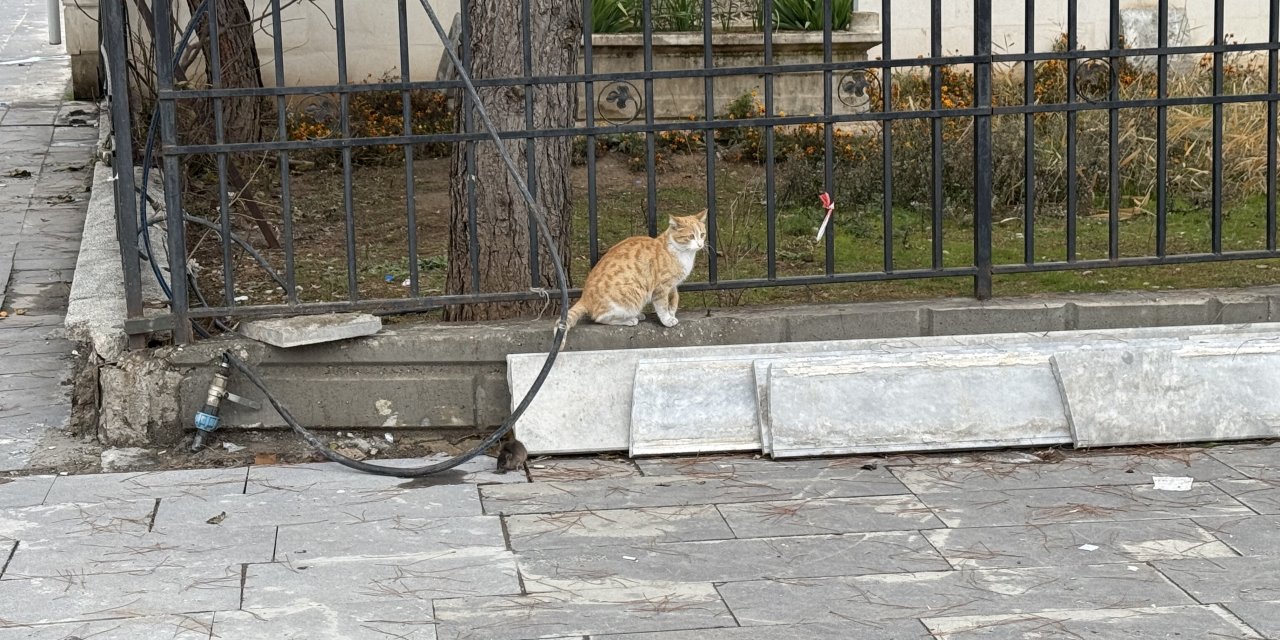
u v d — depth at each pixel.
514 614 4.00
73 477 5.30
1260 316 6.05
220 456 5.55
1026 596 4.11
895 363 5.57
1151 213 9.57
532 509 4.94
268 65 13.36
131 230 5.54
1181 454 5.49
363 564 4.41
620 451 5.58
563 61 6.20
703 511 4.89
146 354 5.59
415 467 5.40
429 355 5.66
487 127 5.44
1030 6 5.77
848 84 5.88
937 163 5.88
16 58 18.80
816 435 5.48
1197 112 10.70
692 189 10.63
